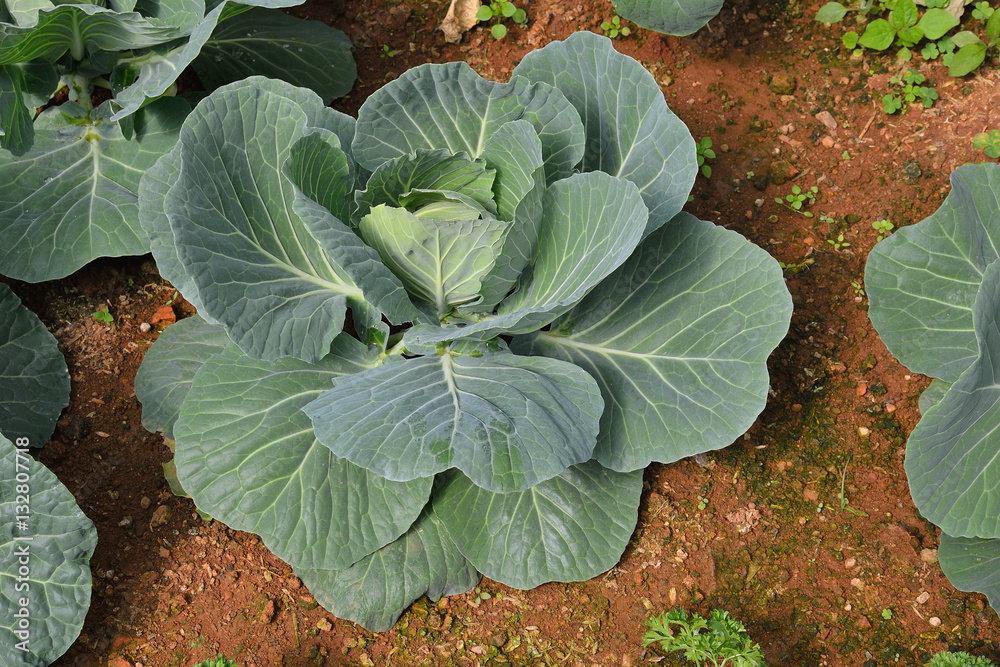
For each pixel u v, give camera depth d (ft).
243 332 4.32
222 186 4.39
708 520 4.74
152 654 4.48
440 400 4.29
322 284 4.54
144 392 4.75
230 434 4.41
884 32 5.31
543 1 5.49
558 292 4.40
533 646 4.56
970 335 4.65
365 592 4.54
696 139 5.25
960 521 4.45
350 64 5.34
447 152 4.44
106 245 4.78
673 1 5.14
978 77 5.32
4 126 4.66
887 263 4.69
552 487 4.62
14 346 4.77
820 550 4.69
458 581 4.60
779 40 5.46
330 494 4.41
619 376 4.54
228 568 4.63
